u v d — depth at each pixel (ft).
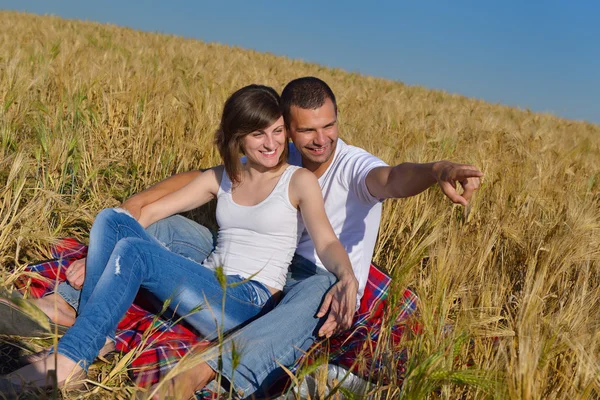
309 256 9.09
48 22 65.87
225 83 24.32
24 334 7.88
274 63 60.29
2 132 13.03
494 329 6.91
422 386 5.72
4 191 10.00
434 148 17.63
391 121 21.94
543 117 47.70
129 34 70.38
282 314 7.49
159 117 16.20
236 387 7.03
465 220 11.39
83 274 8.31
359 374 6.98
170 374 5.40
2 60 23.89
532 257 9.91
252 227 8.64
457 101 57.41
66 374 6.54
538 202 12.37
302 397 6.96
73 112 15.53
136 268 7.36
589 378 5.53
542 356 5.77
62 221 10.77
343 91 34.53
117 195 13.48
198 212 12.17
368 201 8.86
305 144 8.71
